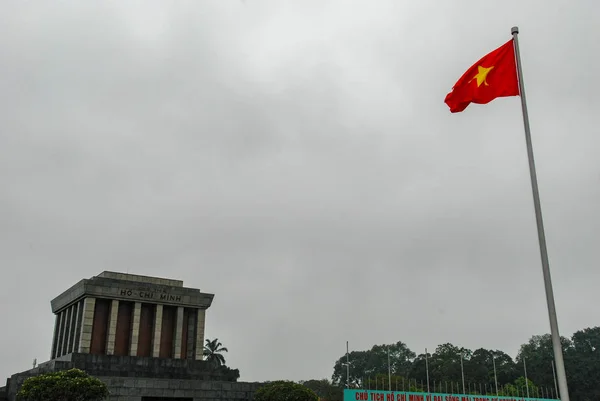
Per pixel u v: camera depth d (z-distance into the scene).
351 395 66.56
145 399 55.50
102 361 58.34
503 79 26.06
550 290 21.73
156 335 64.31
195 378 62.75
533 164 23.70
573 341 158.12
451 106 27.16
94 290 61.94
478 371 149.50
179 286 68.31
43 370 55.59
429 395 69.56
